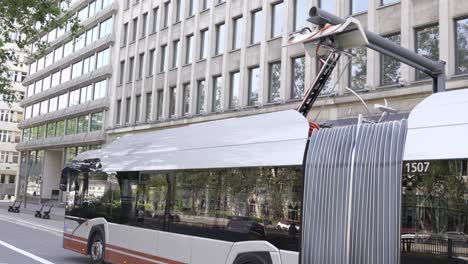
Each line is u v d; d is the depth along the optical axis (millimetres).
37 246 15938
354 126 6223
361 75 21125
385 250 5340
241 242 7066
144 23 39125
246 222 7082
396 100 19391
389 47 7500
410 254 5113
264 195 6891
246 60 27734
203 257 7746
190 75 32500
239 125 7715
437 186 5004
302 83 24328
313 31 7383
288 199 6535
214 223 7672
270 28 26609
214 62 30359
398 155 5484
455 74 17875
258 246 6773
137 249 9539
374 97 20000
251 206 7059
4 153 76562
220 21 30312
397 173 5426
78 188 12391
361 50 21203
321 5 23781
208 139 8258
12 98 18000
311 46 7625
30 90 63781
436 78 8266
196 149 8453
